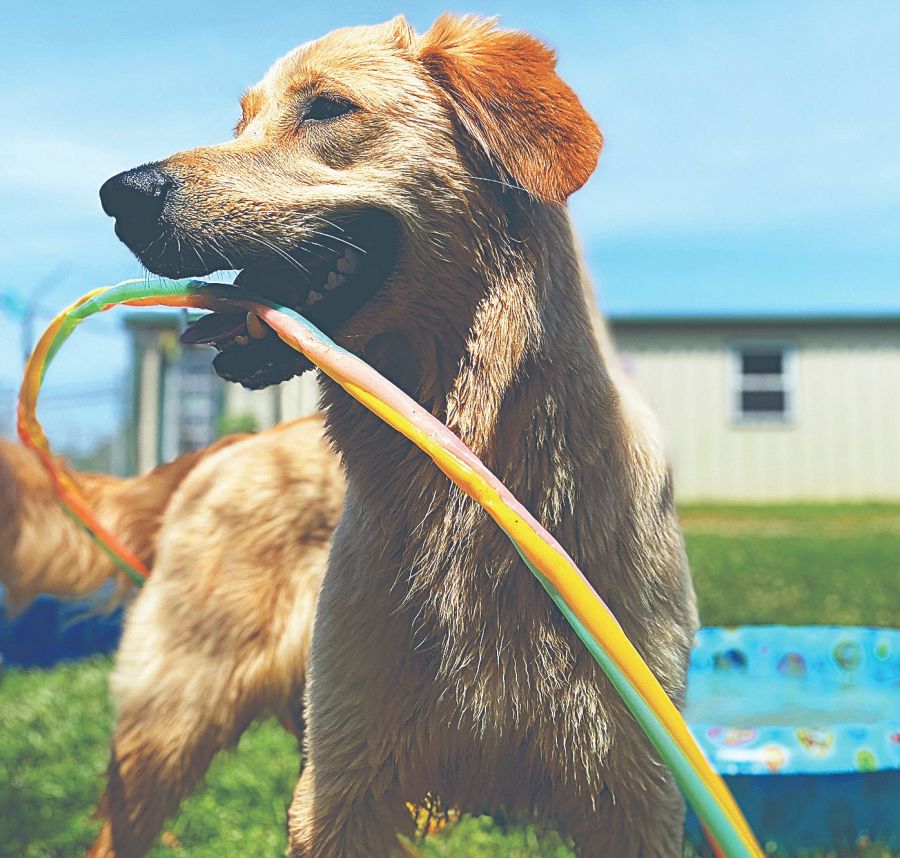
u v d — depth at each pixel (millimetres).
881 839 3834
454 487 2443
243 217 2496
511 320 2465
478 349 2484
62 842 4086
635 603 2518
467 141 2574
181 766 3451
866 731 3852
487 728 2510
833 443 22156
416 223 2496
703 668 5883
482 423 2469
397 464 2518
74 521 3904
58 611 7012
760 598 9500
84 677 6547
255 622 3434
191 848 4043
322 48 2699
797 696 5484
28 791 4684
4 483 4027
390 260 2557
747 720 5008
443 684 2494
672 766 1802
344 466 2650
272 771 4773
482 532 2426
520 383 2449
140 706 3486
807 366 22141
